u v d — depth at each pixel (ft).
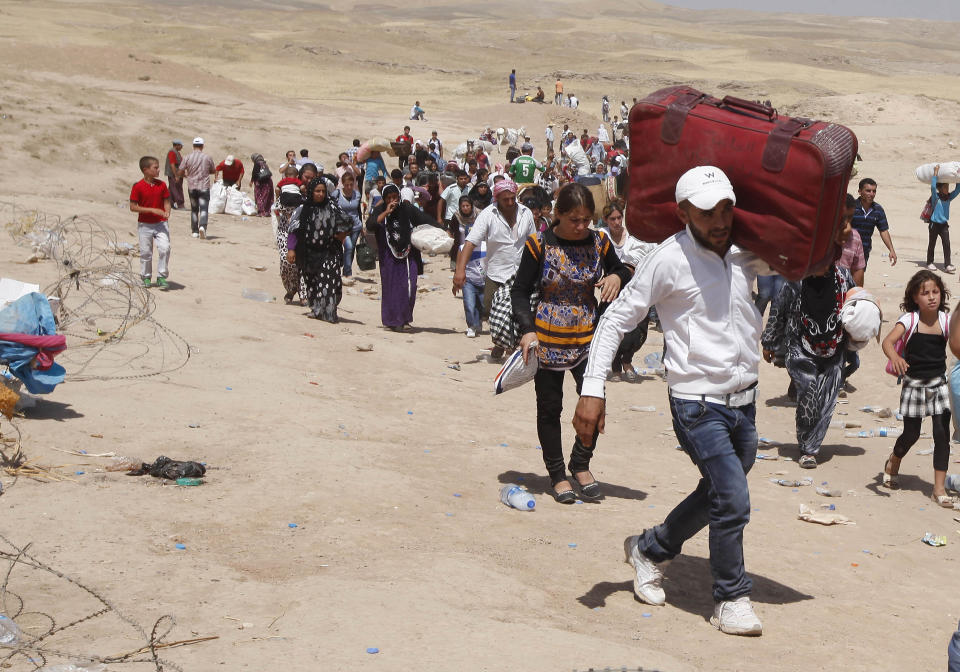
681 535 16.31
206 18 451.53
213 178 100.73
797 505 25.14
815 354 28.45
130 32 305.12
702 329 15.30
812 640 15.72
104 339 33.83
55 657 12.52
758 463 29.63
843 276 29.17
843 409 37.11
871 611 17.69
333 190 50.16
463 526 19.98
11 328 24.21
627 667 12.99
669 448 29.89
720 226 14.67
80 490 19.67
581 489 22.91
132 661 12.44
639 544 16.71
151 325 36.88
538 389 22.59
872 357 43.52
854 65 391.86
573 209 21.38
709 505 16.01
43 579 15.29
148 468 21.57
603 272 21.94
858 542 22.36
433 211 64.54
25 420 24.06
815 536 22.44
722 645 15.12
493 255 38.22
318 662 12.51
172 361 32.12
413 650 13.01
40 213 62.80
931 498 26.58
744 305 15.37
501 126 180.55
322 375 33.30
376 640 13.30
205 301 44.37
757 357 15.65
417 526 19.58
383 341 41.09
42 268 45.68
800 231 14.28
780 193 14.29
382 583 15.76
